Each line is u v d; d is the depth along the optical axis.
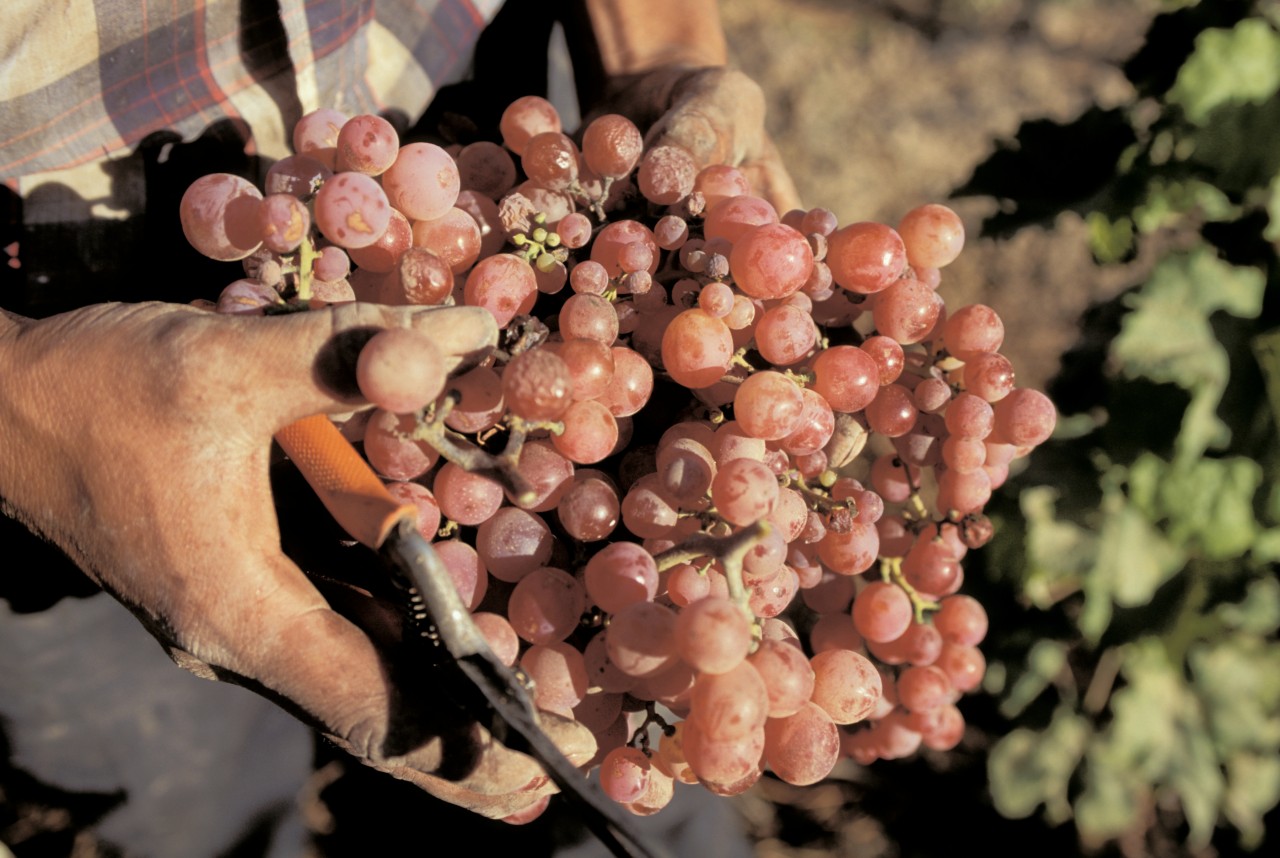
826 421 0.44
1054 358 1.25
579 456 0.41
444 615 0.36
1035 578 0.84
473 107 0.66
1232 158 0.75
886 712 0.51
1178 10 0.78
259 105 0.53
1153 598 0.84
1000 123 1.51
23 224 0.51
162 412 0.39
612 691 0.42
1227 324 0.79
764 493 0.40
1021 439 0.45
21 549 0.58
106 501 0.41
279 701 0.42
